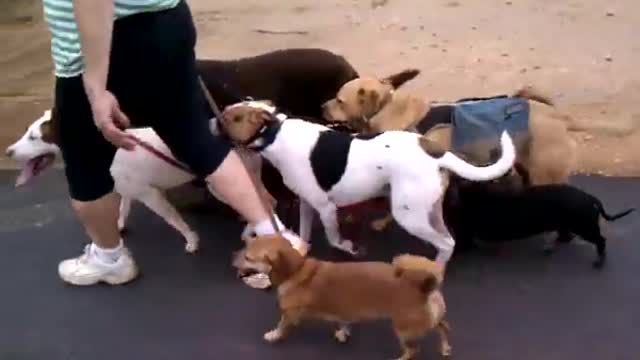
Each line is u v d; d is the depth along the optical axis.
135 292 4.13
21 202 4.77
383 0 7.04
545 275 4.11
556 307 3.94
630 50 6.16
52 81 6.09
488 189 4.08
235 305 4.03
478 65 6.06
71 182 3.90
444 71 6.00
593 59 6.08
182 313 4.00
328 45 6.40
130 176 4.17
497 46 6.29
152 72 3.54
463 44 6.33
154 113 3.67
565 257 4.21
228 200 3.87
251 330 3.89
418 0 7.05
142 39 3.47
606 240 4.29
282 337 3.80
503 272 4.13
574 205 4.01
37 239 4.49
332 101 4.27
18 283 4.21
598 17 6.63
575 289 4.02
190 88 3.66
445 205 4.14
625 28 6.45
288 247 3.64
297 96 4.47
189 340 3.86
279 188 4.41
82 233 4.51
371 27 6.63
